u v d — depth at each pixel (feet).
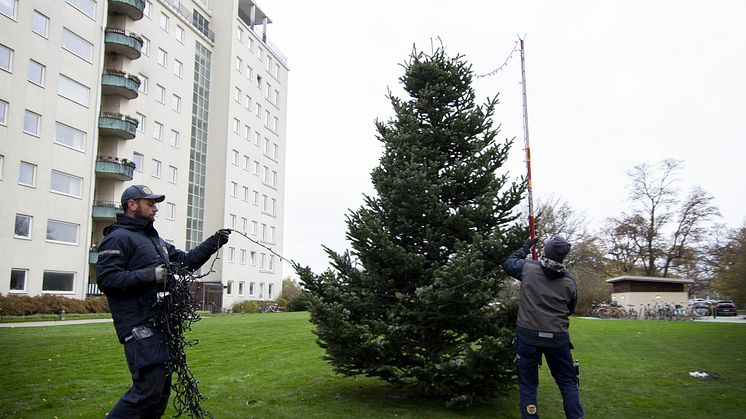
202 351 38.06
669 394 25.25
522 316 17.69
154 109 131.85
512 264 18.79
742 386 27.20
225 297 158.30
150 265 14.15
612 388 26.68
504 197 23.62
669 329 64.80
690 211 153.48
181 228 142.72
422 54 26.58
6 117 87.10
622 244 161.27
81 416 19.49
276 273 197.67
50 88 95.55
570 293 17.46
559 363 17.46
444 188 24.20
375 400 22.89
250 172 178.40
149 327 13.78
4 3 87.25
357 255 23.79
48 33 95.35
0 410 20.31
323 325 21.20
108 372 28.35
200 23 159.63
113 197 115.14
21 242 89.04
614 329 64.13
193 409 15.29
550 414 21.29
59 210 96.68
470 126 25.07
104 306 99.14
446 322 21.20
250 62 179.63
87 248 102.47
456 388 21.57
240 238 169.78
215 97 163.73
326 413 20.47
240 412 20.54
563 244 17.43
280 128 204.85
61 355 34.27
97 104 106.42
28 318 79.41
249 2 184.44
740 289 147.02
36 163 92.27
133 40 116.06
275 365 32.12
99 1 107.76
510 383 21.47
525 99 23.56
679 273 161.48
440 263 23.73
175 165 140.97
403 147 24.39
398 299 22.86
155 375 13.64
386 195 24.38
